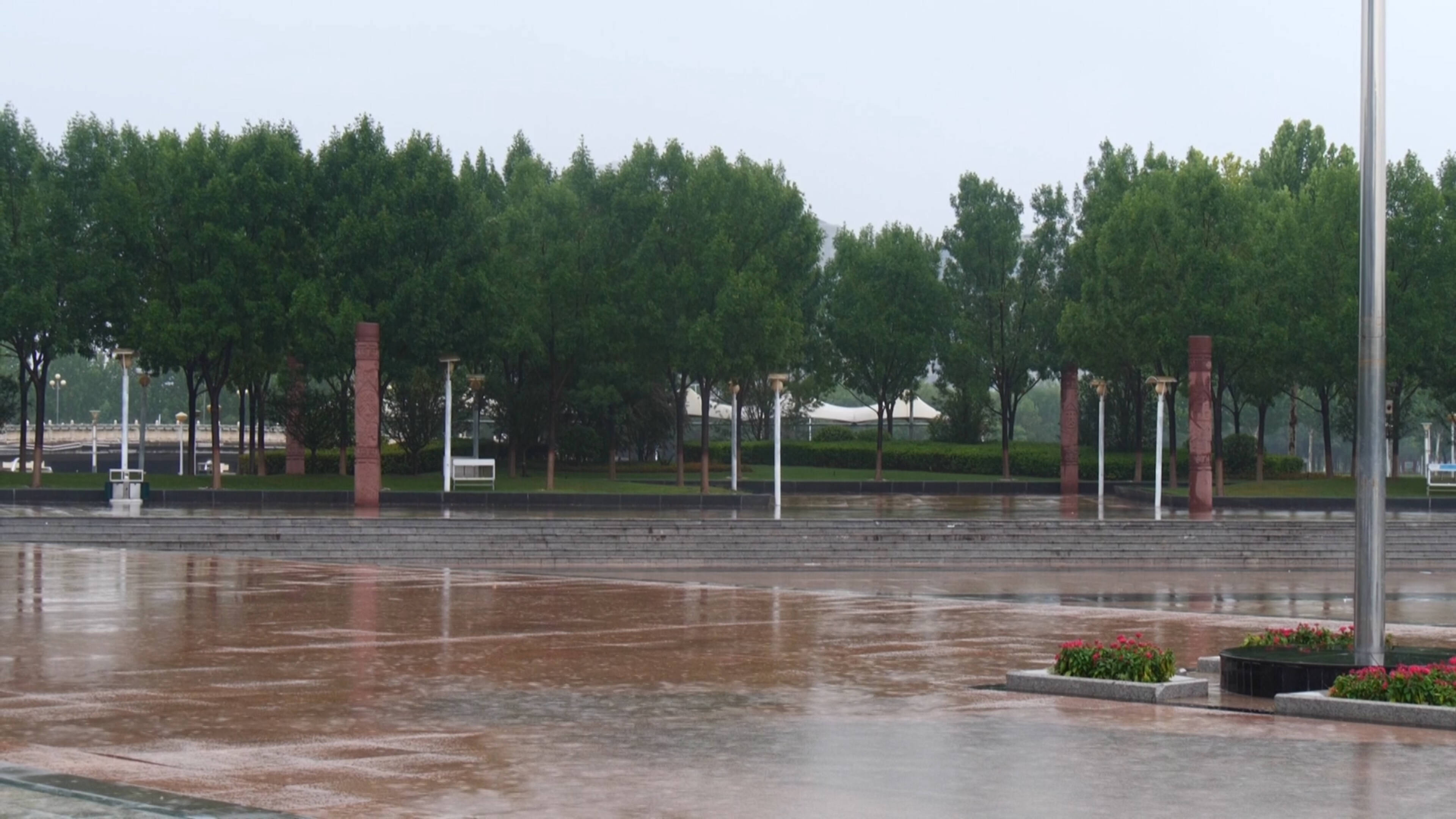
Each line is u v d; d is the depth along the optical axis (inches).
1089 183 2471.7
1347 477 2240.4
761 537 1325.0
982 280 2440.9
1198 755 435.5
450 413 1908.2
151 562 1093.8
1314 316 1962.4
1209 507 1745.8
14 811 347.9
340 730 470.9
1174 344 1958.7
